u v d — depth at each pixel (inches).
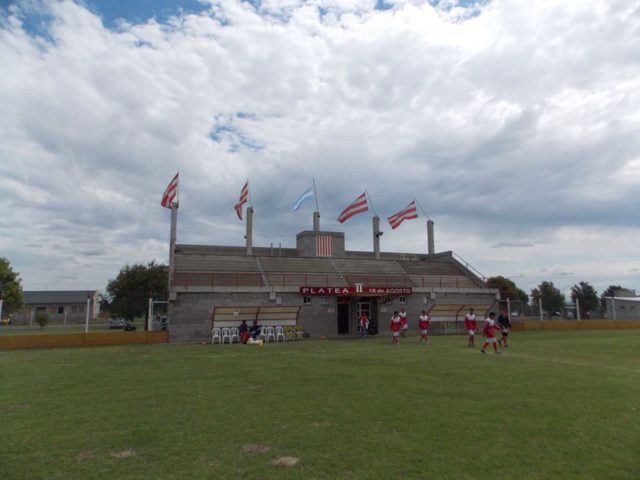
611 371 636.7
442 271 2021.4
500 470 267.9
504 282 3056.1
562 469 269.6
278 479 256.1
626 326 1948.8
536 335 1492.4
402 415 388.8
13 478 260.2
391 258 2116.1
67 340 1202.0
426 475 260.5
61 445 318.0
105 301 3090.6
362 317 1449.3
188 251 1818.4
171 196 1545.3
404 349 993.5
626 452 298.2
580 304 3019.2
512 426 355.3
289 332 1387.8
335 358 813.9
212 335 1309.1
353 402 439.8
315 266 1803.6
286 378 587.2
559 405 424.2
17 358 903.7
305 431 344.8
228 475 262.4
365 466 274.2
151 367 725.9
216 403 443.5
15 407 438.3
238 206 1742.1
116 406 437.1
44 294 4185.5
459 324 1723.7
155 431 349.4
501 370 647.1
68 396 490.0
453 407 416.8
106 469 272.8
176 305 1346.0
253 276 1614.2
